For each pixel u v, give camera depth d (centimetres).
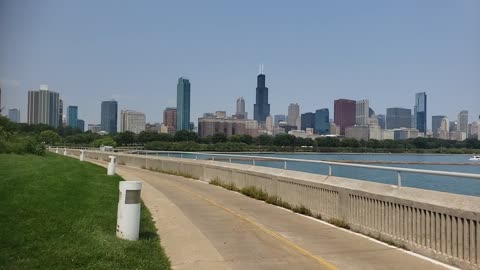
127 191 907
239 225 1158
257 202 1599
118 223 911
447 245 783
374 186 1029
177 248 898
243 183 1908
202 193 1872
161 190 1967
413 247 867
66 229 927
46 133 11144
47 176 1866
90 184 1811
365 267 774
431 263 786
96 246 806
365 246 921
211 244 938
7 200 1198
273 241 976
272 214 1333
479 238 717
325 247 918
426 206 834
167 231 1060
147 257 789
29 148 4031
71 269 680
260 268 772
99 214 1139
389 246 917
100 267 695
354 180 1127
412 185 1030
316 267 779
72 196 1403
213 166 2347
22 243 798
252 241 976
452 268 752
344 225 1120
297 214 1333
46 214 1060
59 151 6962
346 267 776
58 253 750
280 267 779
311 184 1303
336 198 1172
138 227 917
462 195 780
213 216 1295
